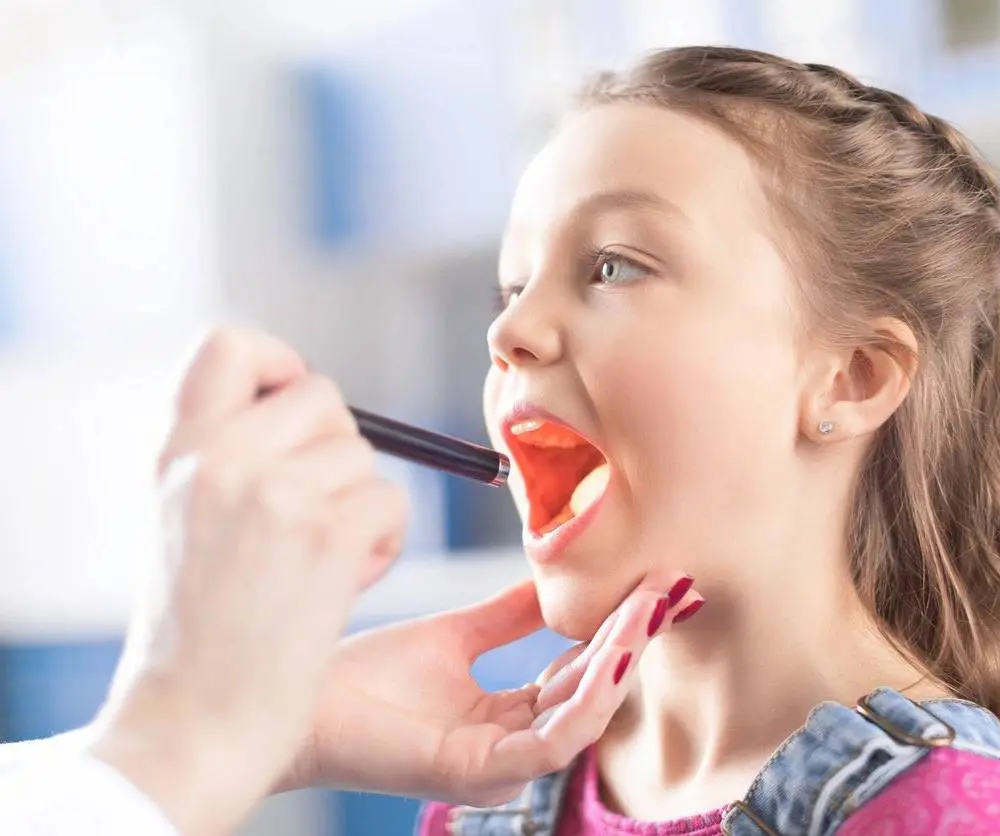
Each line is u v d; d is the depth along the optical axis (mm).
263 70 2043
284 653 558
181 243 2039
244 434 581
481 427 1970
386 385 2031
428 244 1976
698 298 800
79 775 531
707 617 832
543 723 754
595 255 824
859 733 752
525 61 1843
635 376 789
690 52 928
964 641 921
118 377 2076
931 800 712
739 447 800
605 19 1773
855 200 872
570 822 926
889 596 908
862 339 852
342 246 2035
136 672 570
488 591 1857
